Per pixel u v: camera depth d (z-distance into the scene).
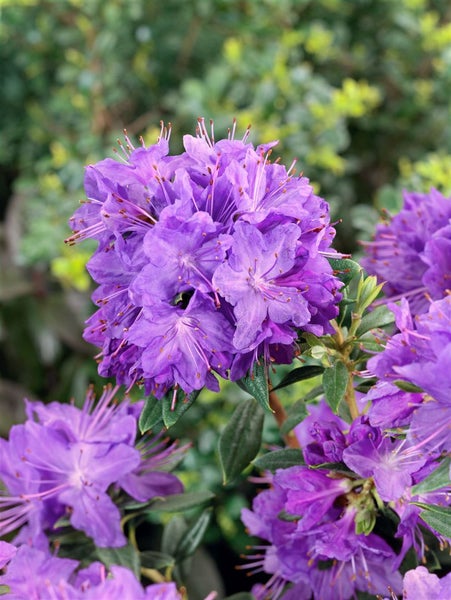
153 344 0.31
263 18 0.87
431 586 0.29
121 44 0.91
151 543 0.78
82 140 0.87
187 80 0.91
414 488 0.29
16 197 0.95
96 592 0.26
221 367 0.32
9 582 0.29
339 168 0.85
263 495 0.38
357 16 1.00
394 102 0.98
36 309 0.87
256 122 0.83
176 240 0.30
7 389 0.85
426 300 0.40
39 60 0.95
